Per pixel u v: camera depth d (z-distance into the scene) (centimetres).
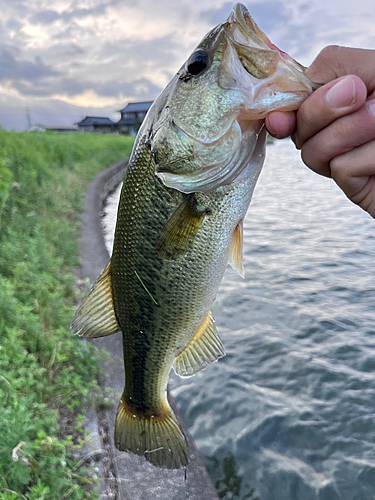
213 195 21
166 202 22
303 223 157
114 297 25
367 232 139
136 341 26
